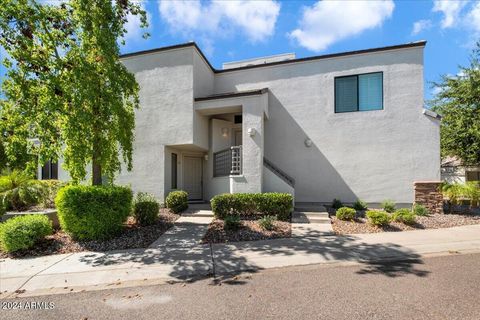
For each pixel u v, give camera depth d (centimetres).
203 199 1289
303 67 1225
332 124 1181
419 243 630
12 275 486
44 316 343
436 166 1066
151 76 1122
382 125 1127
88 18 715
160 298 384
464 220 862
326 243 644
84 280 460
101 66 737
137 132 1119
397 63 1118
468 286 396
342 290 392
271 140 1248
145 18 819
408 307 338
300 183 1208
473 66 1477
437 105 1728
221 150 1248
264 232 745
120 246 653
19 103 663
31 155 736
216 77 1335
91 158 776
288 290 397
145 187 1103
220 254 578
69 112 682
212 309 347
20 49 639
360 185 1143
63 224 694
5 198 874
